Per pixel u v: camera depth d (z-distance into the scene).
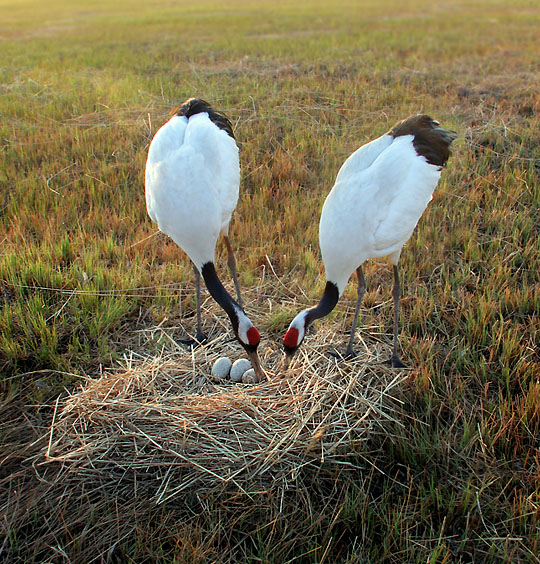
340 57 12.80
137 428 3.66
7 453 3.55
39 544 3.07
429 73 11.18
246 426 3.73
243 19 21.97
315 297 5.04
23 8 32.81
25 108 9.44
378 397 3.93
